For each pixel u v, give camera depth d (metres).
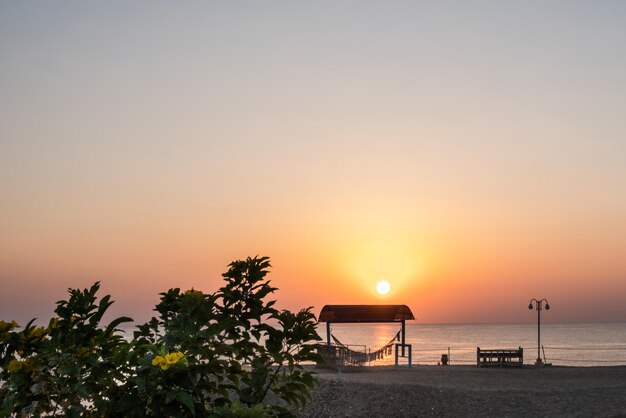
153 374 5.95
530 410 20.80
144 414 5.97
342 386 23.22
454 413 20.80
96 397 5.99
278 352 7.46
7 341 6.38
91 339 6.28
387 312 41.09
